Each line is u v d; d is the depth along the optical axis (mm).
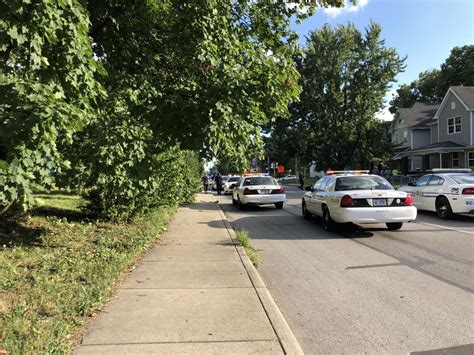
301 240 10781
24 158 4625
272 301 5434
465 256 8594
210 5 7672
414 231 11898
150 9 8289
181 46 8438
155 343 4141
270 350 4023
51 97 4816
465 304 5703
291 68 7859
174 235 10773
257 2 9469
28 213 10000
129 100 8047
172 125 8141
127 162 7637
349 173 13312
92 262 6660
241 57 8109
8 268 6074
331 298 6020
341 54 44594
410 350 4324
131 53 9266
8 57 5172
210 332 4418
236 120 7172
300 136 46281
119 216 10648
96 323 4617
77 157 7504
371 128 44375
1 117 4488
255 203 19406
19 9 4289
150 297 5535
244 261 7668
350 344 4480
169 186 13422
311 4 9438
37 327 4168
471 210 13898
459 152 40812
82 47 5336
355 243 10242
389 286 6562
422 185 15898
